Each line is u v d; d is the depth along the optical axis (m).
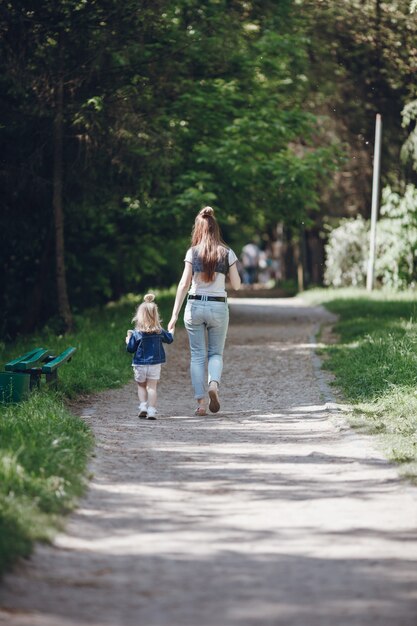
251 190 25.59
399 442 9.76
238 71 25.53
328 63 29.69
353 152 33.06
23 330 24.78
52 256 24.70
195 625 4.84
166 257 32.38
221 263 11.97
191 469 8.70
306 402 12.82
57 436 8.94
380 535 6.50
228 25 22.56
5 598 5.17
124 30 19.73
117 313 26.50
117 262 27.89
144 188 21.62
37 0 18.88
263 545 6.26
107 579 5.55
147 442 10.01
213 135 25.20
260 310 30.08
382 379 13.13
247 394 13.76
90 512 7.08
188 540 6.37
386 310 24.89
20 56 19.25
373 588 5.42
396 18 28.17
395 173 33.53
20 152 20.92
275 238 58.72
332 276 39.34
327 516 7.02
